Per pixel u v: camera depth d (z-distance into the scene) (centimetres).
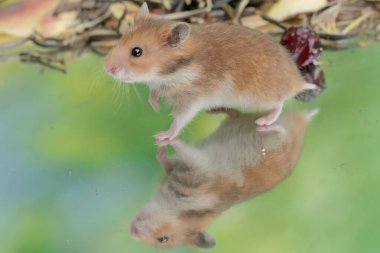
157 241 101
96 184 104
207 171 105
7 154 105
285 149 106
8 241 102
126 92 108
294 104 109
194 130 107
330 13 116
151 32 107
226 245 102
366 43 113
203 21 116
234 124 108
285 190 104
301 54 111
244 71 108
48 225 102
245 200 103
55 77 110
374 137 106
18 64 111
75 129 106
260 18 116
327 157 106
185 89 108
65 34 114
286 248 102
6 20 113
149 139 106
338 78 110
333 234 103
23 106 108
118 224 102
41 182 104
